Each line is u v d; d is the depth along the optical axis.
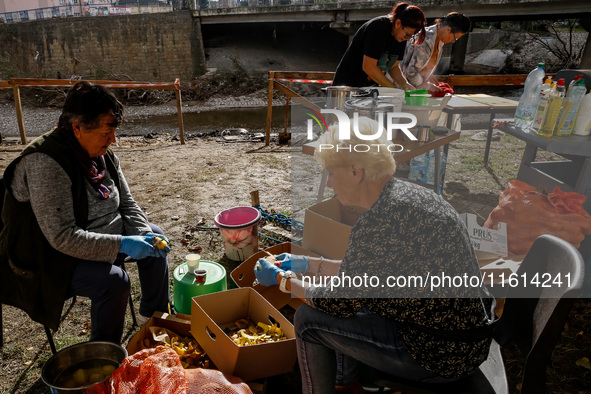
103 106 1.80
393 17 3.41
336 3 19.67
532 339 1.52
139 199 4.44
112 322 2.00
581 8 15.45
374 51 3.41
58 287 1.92
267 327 2.06
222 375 1.72
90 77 23.23
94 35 22.89
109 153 2.19
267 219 3.85
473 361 1.38
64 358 1.89
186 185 4.84
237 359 1.76
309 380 1.59
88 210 2.02
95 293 1.95
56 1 38.81
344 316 1.42
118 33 22.88
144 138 8.19
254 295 2.14
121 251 2.04
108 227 2.13
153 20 22.70
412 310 1.33
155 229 2.36
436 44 3.74
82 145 1.91
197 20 22.91
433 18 17.86
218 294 2.10
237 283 2.39
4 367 2.21
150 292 2.31
